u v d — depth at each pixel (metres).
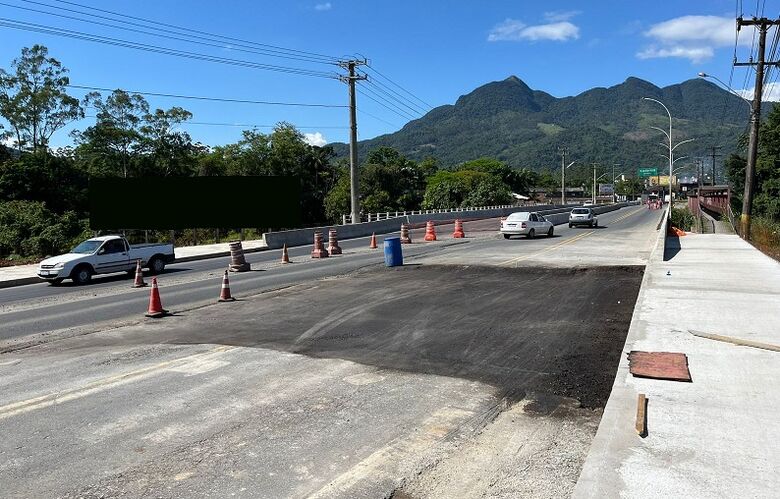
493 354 7.80
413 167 110.38
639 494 3.82
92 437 5.27
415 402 6.04
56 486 4.37
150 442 5.14
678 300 10.56
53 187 59.62
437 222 52.03
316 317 10.62
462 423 5.46
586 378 6.72
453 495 4.14
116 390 6.63
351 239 35.78
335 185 83.50
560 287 13.36
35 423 5.64
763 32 29.66
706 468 4.16
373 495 4.16
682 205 108.81
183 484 4.36
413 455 4.79
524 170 161.38
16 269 23.84
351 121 39.03
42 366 7.84
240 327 9.99
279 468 4.60
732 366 6.49
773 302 10.22
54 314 12.50
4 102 67.69
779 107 64.69
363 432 5.28
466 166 146.25
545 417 5.58
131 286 17.39
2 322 11.70
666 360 6.70
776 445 4.50
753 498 3.75
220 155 85.31
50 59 69.88
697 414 5.14
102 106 71.12
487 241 29.58
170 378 7.05
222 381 6.88
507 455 4.77
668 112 49.81
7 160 59.09
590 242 27.44
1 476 4.54
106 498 4.18
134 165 72.00
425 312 10.76
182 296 14.23
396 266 18.53
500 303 11.48
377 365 7.43
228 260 25.38
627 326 9.27
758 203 59.41
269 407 5.96
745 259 17.30
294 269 19.41
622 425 4.93
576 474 4.41
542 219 32.47
